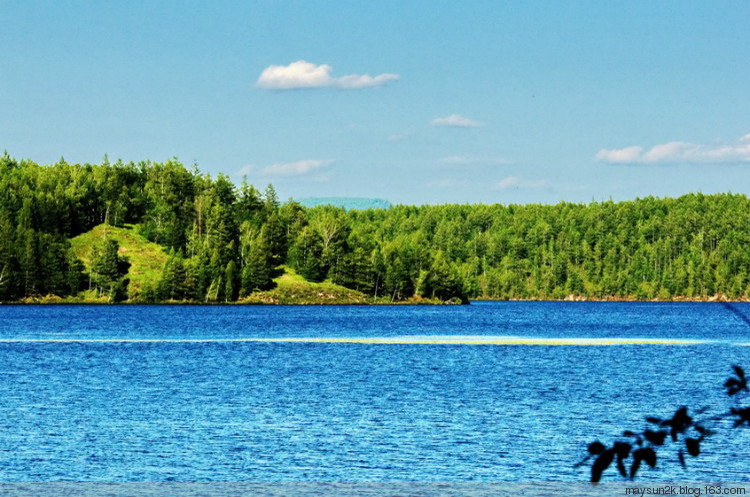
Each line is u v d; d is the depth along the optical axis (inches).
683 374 6432.1
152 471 3075.8
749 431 3799.2
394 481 2957.7
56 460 3230.8
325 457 3307.1
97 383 5649.6
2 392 5132.9
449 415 4281.5
